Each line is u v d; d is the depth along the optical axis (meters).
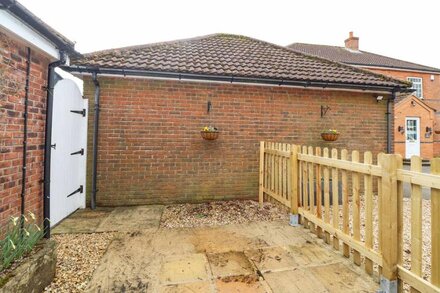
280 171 4.39
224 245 3.22
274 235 3.55
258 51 7.20
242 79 5.18
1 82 2.26
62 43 2.79
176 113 5.18
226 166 5.41
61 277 2.42
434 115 15.76
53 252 2.38
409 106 14.86
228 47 7.12
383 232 2.25
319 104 5.91
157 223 4.04
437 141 15.90
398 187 2.20
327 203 3.24
